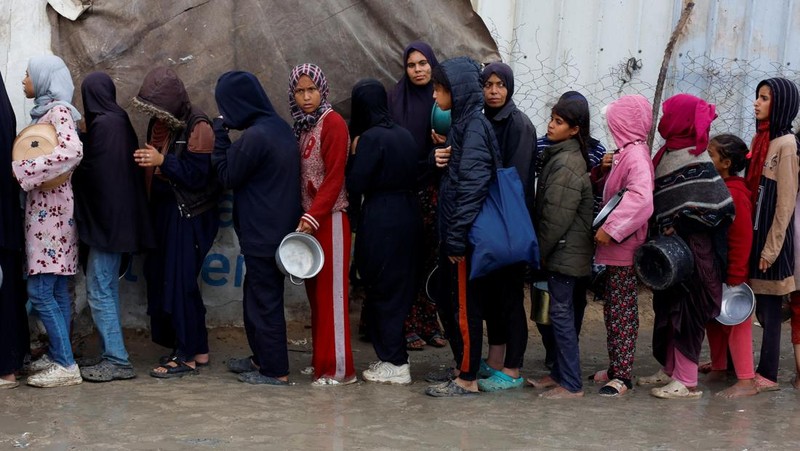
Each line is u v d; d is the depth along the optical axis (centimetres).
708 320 513
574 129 509
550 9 662
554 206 498
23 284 519
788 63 677
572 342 511
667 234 503
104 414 459
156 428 438
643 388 539
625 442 433
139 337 607
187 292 539
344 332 525
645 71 670
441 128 559
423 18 600
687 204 495
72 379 512
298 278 506
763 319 538
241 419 454
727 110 680
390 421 458
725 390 529
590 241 510
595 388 536
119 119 521
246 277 525
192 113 538
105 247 515
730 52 675
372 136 513
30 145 486
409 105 573
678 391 515
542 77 667
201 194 539
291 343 614
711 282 505
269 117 517
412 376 555
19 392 498
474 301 501
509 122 522
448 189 497
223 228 612
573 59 666
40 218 500
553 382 532
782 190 514
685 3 665
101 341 539
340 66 596
